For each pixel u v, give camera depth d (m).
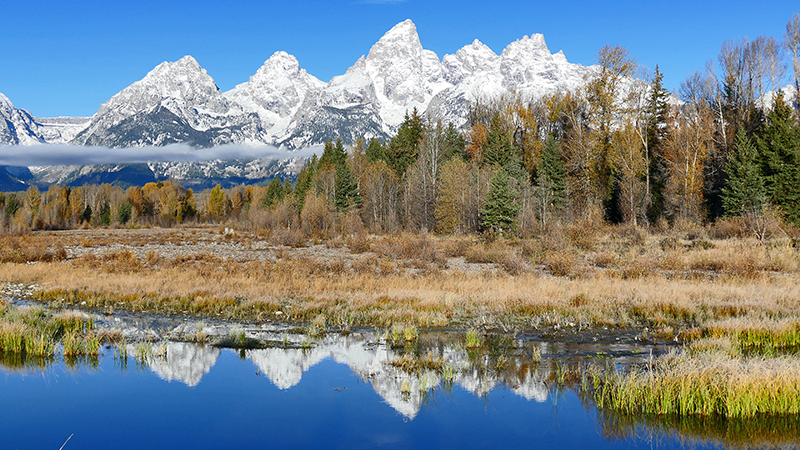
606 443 7.60
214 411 8.82
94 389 9.91
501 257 31.20
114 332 13.62
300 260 30.97
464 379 10.38
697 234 36.53
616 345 12.74
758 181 39.44
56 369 11.12
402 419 8.51
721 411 8.65
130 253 33.19
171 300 18.47
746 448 7.43
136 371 11.01
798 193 38.94
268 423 8.24
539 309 16.70
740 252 27.17
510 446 7.43
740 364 9.52
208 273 24.28
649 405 8.83
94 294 19.33
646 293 17.95
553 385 10.00
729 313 15.27
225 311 17.17
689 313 15.46
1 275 23.94
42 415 8.62
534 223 43.59
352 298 18.39
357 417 8.58
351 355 12.16
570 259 26.56
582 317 15.46
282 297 19.12
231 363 11.56
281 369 11.15
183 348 12.77
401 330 13.88
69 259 34.00
